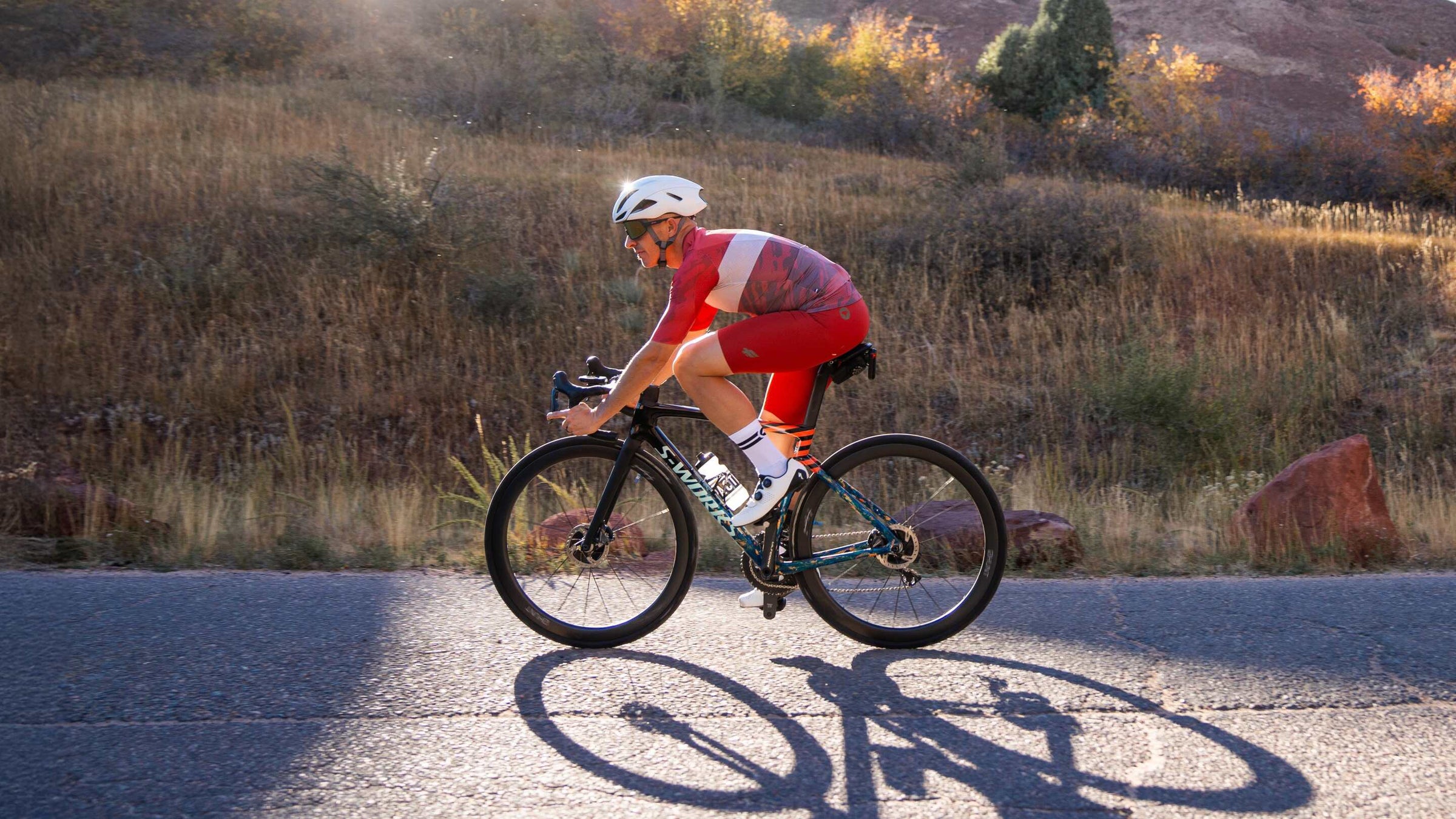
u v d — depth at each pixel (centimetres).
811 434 354
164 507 586
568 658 337
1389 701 308
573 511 370
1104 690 316
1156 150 1886
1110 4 3556
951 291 1080
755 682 321
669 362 347
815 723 292
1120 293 1074
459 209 1105
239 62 1953
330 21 2119
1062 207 1164
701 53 2245
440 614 377
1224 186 1834
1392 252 1162
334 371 916
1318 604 397
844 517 362
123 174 1159
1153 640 359
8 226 1035
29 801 241
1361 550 503
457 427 884
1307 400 921
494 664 330
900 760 271
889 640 353
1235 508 639
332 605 383
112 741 271
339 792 249
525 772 261
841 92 2353
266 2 2045
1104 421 898
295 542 480
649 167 1468
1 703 291
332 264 1032
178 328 938
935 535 425
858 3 3734
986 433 904
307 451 825
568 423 336
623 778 260
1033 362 982
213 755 265
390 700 301
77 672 313
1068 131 1914
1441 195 1738
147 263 988
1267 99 2930
